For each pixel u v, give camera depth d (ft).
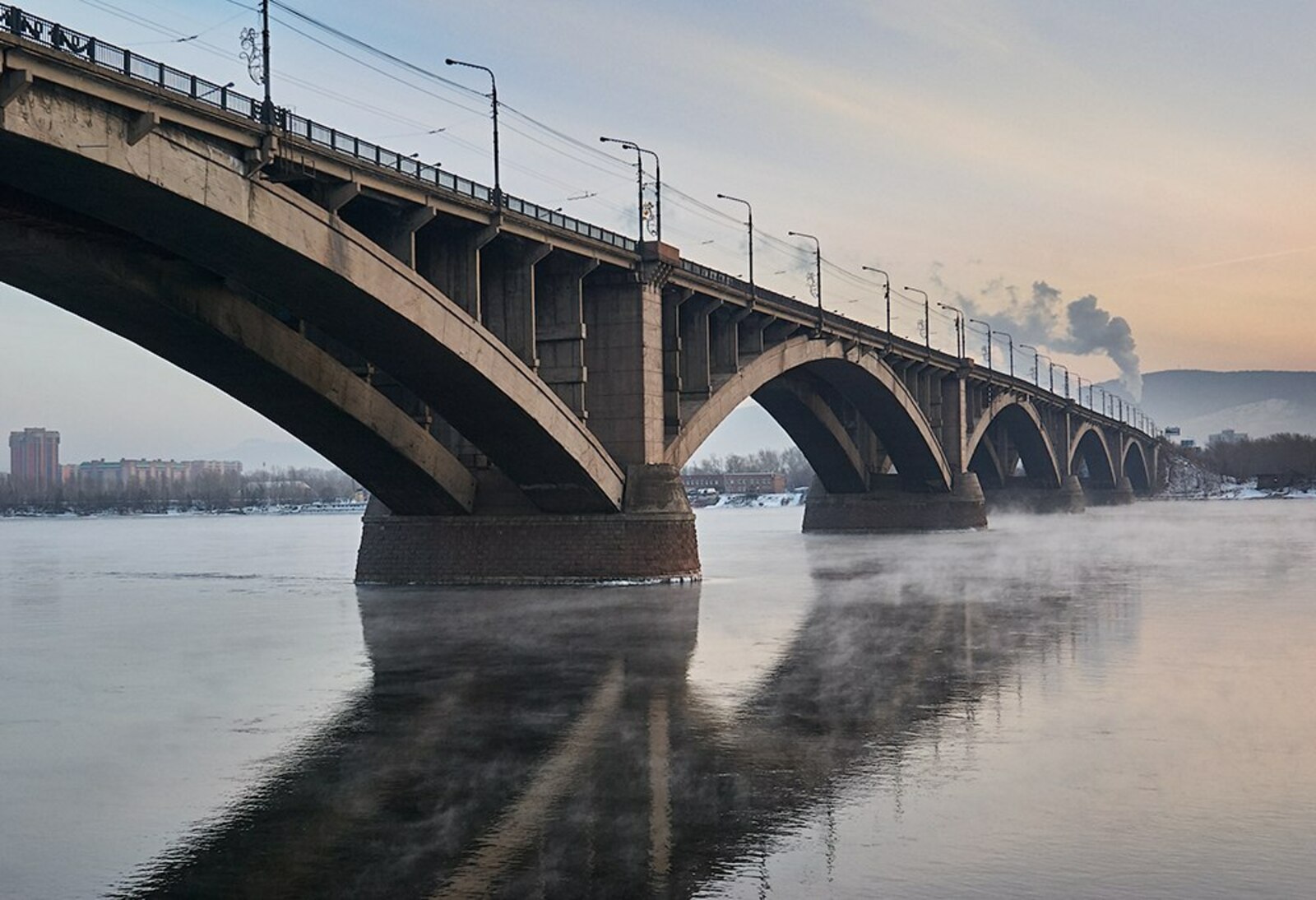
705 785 59.98
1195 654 99.30
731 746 68.18
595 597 144.56
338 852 50.29
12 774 63.77
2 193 97.40
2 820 55.47
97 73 87.20
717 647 105.29
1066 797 57.06
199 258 107.76
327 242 109.40
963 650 102.58
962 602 139.54
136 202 96.02
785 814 54.75
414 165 120.98
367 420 137.49
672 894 44.98
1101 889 44.96
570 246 146.51
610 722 75.05
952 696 82.07
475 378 130.41
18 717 79.41
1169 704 78.59
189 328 115.65
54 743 71.36
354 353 139.74
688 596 145.69
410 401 149.79
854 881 46.06
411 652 104.37
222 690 88.22
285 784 61.31
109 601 158.10
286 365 124.57
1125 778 60.29
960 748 67.05
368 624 124.16
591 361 160.15
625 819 54.34
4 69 82.02
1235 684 85.51
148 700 84.84
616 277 158.81
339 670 96.32
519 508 160.76
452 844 51.11
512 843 51.08
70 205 96.78
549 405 141.90
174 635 119.75
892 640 108.99
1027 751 66.08
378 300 115.24
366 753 67.82
